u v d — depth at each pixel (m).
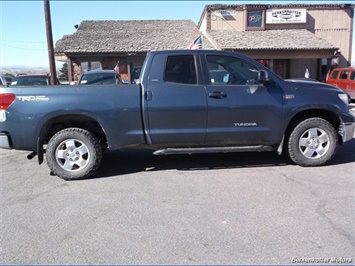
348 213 3.62
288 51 18.88
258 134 5.10
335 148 5.25
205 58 5.03
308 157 5.23
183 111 4.90
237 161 5.74
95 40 21.09
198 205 3.93
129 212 3.79
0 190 4.61
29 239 3.23
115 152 6.58
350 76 14.56
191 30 23.61
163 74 4.94
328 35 21.69
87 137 4.89
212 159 5.90
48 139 5.26
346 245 2.99
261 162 5.64
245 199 4.07
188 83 4.96
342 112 5.22
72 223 3.55
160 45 20.66
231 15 21.50
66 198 4.26
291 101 5.07
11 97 4.77
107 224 3.51
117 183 4.79
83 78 10.82
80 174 4.93
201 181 4.77
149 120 4.91
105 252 2.97
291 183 4.59
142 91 4.88
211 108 4.93
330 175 4.88
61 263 2.81
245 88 5.01
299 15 21.25
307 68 21.20
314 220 3.47
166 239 3.17
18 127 4.80
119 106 4.84
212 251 2.94
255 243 3.06
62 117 4.93
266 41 19.47
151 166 5.60
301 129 5.15
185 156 6.17
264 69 5.14
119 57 20.00
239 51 18.58
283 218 3.54
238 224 3.43
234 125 5.03
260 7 21.22
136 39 21.58
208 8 21.41
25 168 5.71
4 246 3.11
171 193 4.33
